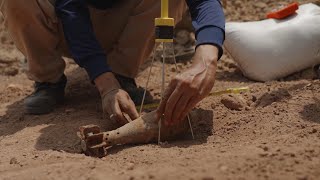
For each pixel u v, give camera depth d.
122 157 1.29
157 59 2.38
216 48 1.40
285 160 1.12
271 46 1.99
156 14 1.70
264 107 1.58
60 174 1.17
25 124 1.66
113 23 1.78
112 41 1.82
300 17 2.05
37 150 1.40
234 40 2.04
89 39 1.53
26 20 1.62
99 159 1.29
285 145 1.22
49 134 1.51
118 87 1.49
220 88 1.92
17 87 2.20
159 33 1.38
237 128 1.47
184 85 1.30
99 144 1.33
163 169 1.11
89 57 1.51
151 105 1.69
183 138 1.45
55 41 1.71
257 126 1.45
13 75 2.46
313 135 1.31
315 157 1.14
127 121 1.44
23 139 1.50
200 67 1.34
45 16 1.64
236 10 2.70
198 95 1.32
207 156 1.18
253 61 2.00
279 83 1.91
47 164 1.26
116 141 1.36
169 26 1.38
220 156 1.17
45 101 1.74
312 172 1.06
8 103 2.00
